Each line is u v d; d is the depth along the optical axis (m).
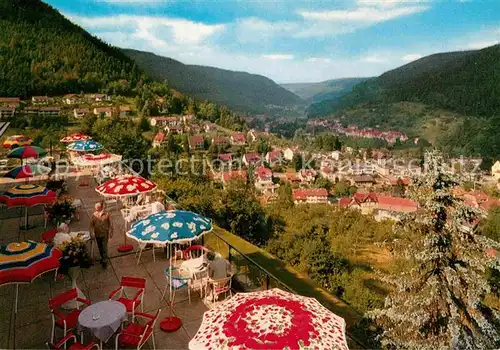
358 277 28.11
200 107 180.88
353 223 47.75
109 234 10.13
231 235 16.31
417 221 9.96
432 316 9.80
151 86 180.50
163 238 7.21
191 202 28.05
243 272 10.18
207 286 8.32
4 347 6.39
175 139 115.31
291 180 112.62
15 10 188.38
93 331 5.55
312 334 4.08
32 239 11.29
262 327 4.14
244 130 174.38
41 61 158.12
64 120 97.88
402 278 10.29
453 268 9.69
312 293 12.26
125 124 105.75
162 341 6.74
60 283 8.66
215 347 3.99
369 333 10.68
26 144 23.00
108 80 166.62
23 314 7.39
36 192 10.80
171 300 7.55
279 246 33.81
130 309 6.59
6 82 132.75
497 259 9.38
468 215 9.62
